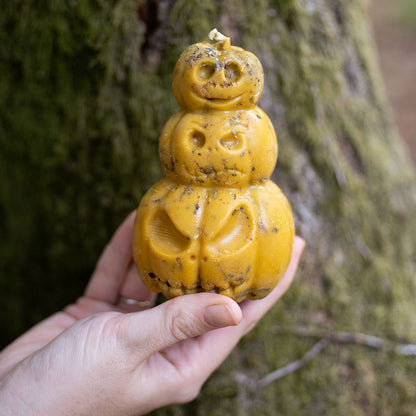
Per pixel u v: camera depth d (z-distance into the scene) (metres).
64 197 0.42
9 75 0.40
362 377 0.41
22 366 0.30
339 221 0.42
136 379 0.31
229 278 0.29
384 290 0.43
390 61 1.28
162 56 0.38
